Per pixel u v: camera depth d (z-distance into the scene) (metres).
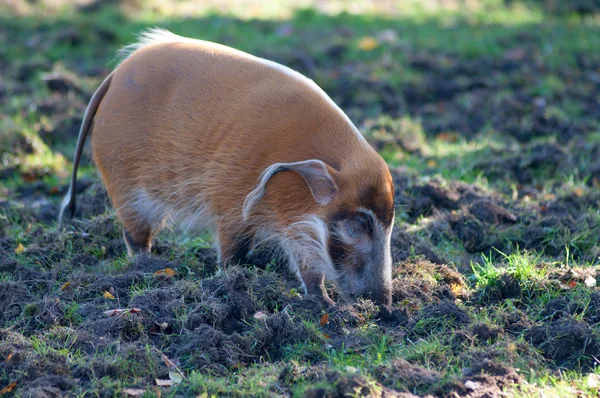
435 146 18.45
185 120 11.49
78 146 12.81
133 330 10.20
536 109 20.31
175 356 9.80
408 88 21.77
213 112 11.35
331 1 31.45
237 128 11.14
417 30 26.61
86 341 9.87
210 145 11.33
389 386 9.02
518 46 24.91
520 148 17.88
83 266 12.41
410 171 16.09
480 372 9.27
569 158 17.03
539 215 14.23
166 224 12.95
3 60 23.33
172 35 12.83
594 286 11.58
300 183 10.88
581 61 23.80
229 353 9.82
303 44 24.81
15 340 9.77
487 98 21.09
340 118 11.13
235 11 29.31
